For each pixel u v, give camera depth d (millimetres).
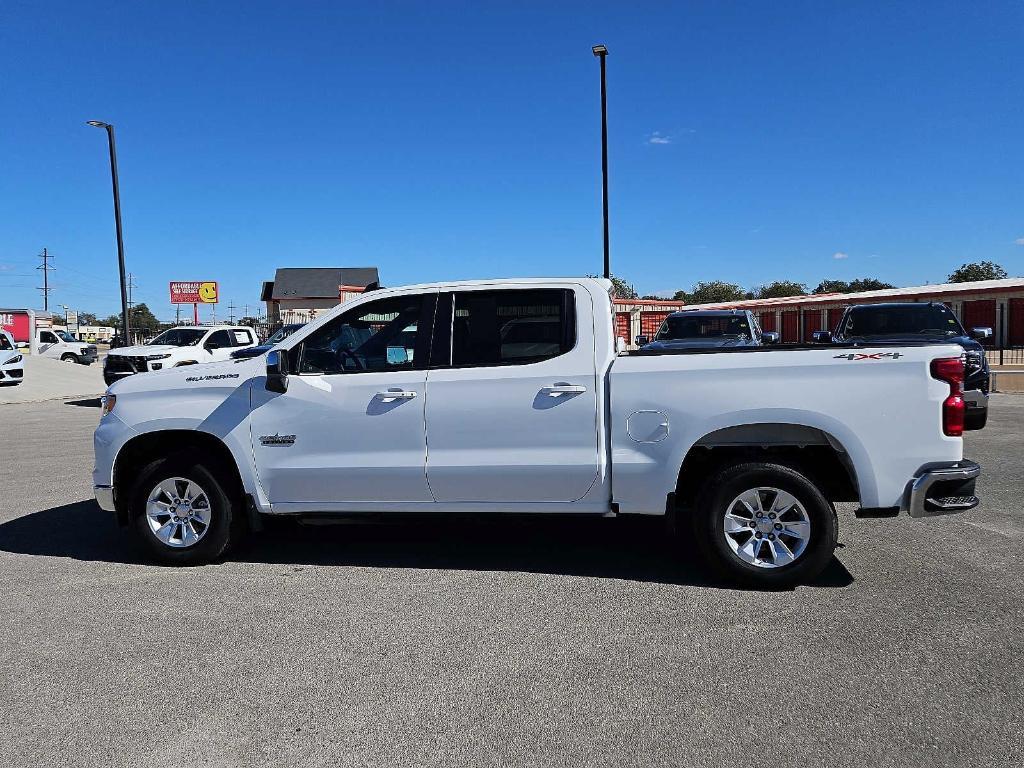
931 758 2965
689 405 4691
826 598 4633
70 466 9625
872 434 4527
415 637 4168
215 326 20828
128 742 3162
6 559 5668
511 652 3965
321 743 3137
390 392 5090
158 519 5496
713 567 4836
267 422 5289
